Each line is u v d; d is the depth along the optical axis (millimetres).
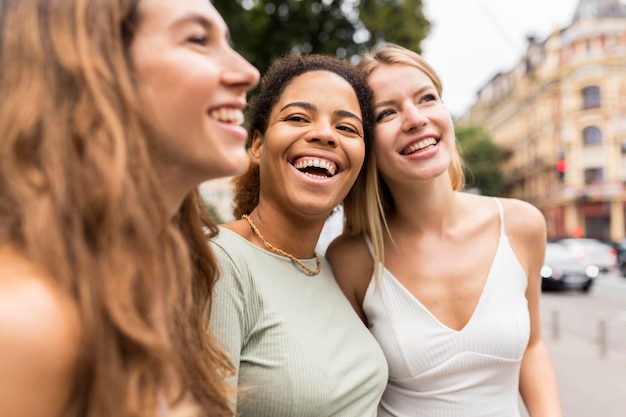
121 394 575
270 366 1219
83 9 621
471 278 1740
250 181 1695
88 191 580
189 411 667
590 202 31688
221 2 7902
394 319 1703
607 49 30938
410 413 1669
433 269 1766
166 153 701
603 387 4723
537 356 1893
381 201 1884
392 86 1663
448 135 1704
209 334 990
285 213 1485
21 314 513
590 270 11992
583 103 31859
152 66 662
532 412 1798
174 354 637
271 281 1357
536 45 37625
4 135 577
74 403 580
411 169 1650
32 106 587
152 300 647
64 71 602
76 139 591
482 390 1657
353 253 1847
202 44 717
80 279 557
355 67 1701
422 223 1819
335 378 1273
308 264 1545
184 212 952
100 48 623
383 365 1484
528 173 37938
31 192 566
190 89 670
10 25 624
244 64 747
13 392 505
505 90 43531
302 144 1432
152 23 670
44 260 550
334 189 1464
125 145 610
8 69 612
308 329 1325
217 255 1255
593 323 8359
